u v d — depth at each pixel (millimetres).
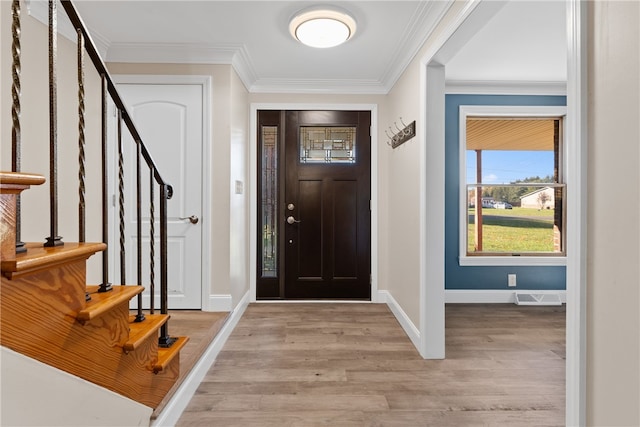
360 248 3678
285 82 3477
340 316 3172
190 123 2912
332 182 3666
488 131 3762
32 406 750
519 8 2170
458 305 3615
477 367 2188
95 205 2656
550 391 1915
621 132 843
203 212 2912
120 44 2734
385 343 2553
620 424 846
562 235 3703
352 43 2678
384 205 3611
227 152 2918
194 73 2898
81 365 955
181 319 2656
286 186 3658
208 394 1859
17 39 833
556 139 3729
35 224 2051
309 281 3676
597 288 918
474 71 3238
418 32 2402
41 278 800
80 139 1085
